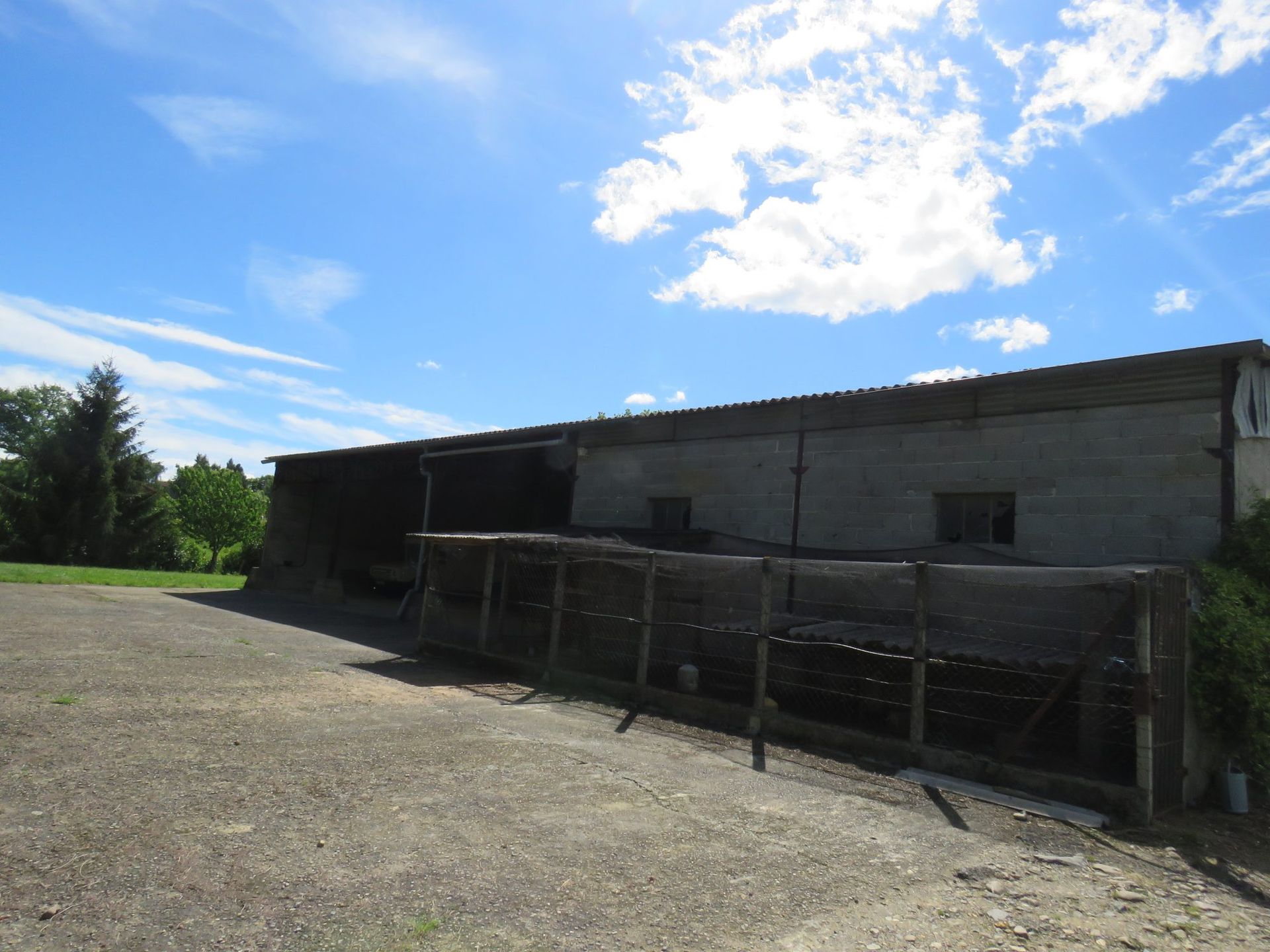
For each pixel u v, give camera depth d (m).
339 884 3.55
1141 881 4.38
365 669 9.61
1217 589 6.68
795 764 6.40
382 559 23.81
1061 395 8.98
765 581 7.65
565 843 4.27
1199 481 7.91
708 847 4.39
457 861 3.91
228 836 3.99
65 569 25.34
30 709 6.12
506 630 12.57
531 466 16.83
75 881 3.37
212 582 25.03
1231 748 6.23
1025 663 6.82
